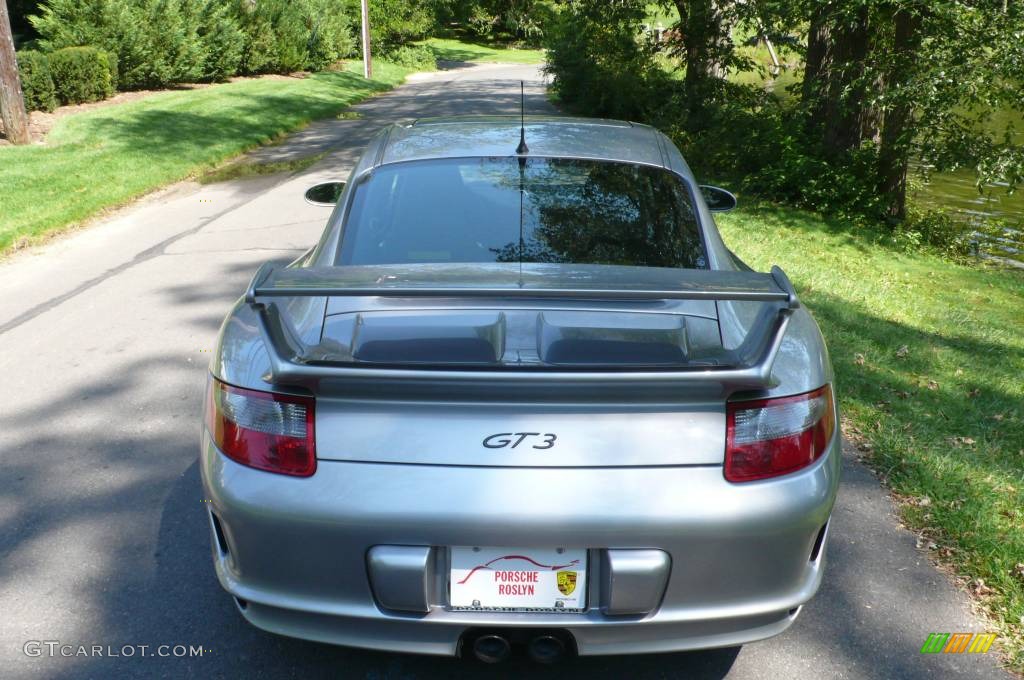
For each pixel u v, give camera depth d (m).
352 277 1.99
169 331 5.57
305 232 8.60
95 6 20.31
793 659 2.53
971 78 10.48
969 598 2.85
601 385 1.87
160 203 10.18
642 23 19.55
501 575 2.03
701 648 2.11
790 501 2.03
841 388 4.68
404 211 2.87
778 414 2.06
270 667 2.47
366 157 3.26
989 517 3.31
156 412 4.32
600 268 2.15
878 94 11.41
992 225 15.28
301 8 32.41
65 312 5.98
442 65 50.62
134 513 3.34
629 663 2.51
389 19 44.22
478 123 3.59
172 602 2.78
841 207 13.00
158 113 17.42
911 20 11.68
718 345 2.16
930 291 9.61
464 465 1.97
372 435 2.00
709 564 2.02
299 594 2.07
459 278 1.98
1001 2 10.38
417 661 2.50
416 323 2.21
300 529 2.01
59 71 18.02
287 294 1.81
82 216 9.13
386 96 28.19
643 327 2.22
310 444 2.01
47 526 3.24
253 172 12.45
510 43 67.88
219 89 23.73
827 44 13.83
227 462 2.10
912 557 3.09
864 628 2.68
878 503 3.49
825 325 6.01
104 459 3.80
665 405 2.00
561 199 2.92
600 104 21.19
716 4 15.12
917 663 2.52
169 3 22.36
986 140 11.56
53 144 13.39
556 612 2.04
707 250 2.79
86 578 2.91
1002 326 8.16
